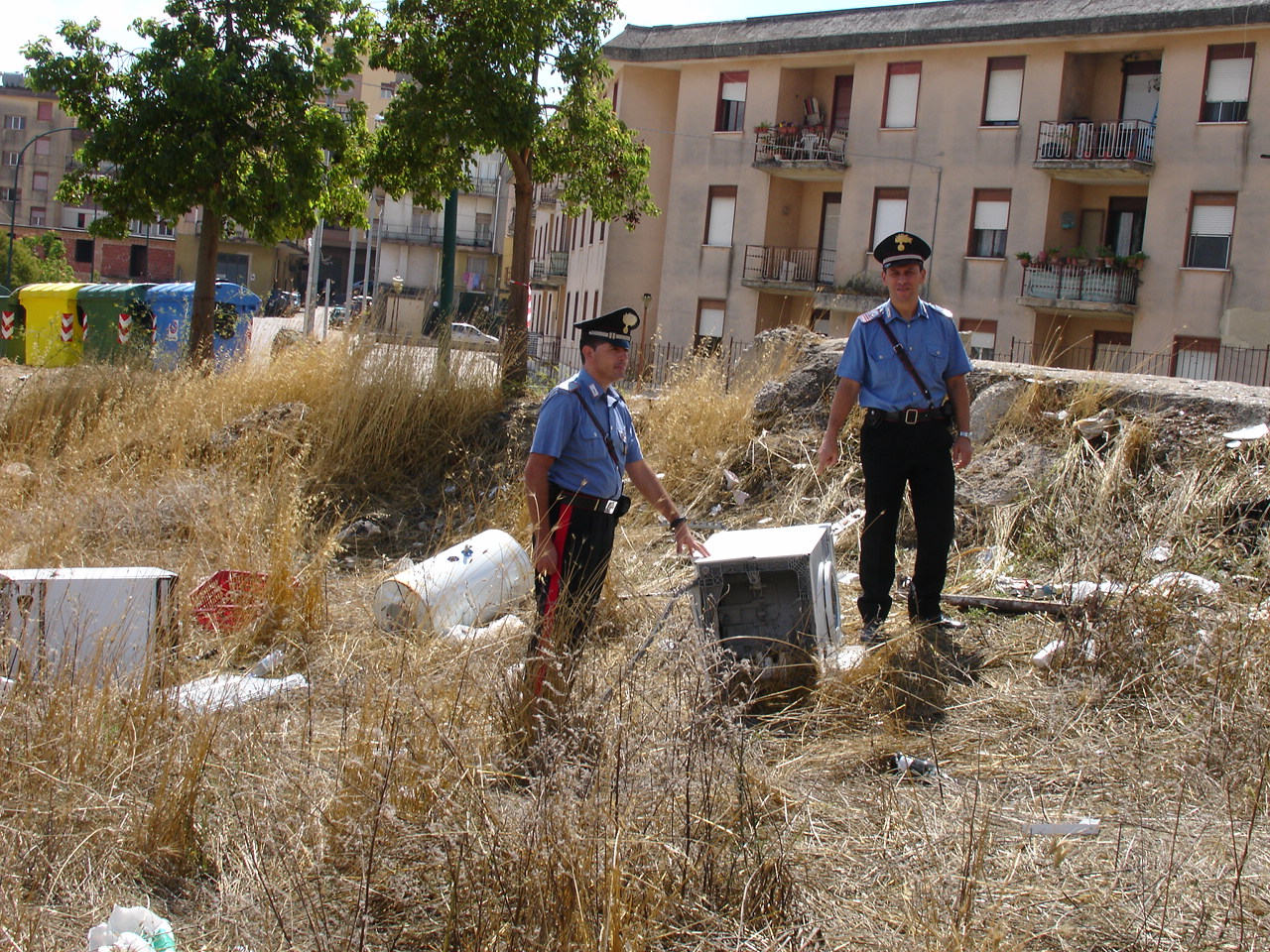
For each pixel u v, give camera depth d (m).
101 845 3.28
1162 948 2.80
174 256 76.31
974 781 3.86
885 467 5.37
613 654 4.88
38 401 10.45
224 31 15.23
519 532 7.29
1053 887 3.08
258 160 15.21
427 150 12.03
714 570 4.70
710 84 33.72
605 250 35.41
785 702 4.64
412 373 9.81
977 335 29.83
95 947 2.78
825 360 9.02
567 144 12.53
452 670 4.55
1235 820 3.44
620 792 3.20
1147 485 6.79
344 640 5.51
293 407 9.74
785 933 2.90
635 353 11.04
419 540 8.31
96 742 3.74
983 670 4.91
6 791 3.39
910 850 3.30
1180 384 7.76
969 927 2.83
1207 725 3.98
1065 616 5.00
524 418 9.86
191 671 5.04
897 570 6.50
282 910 3.02
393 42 12.19
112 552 7.01
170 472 8.55
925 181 30.47
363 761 3.46
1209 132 27.19
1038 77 29.02
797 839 3.32
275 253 69.81
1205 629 4.78
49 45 14.95
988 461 7.42
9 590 4.78
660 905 2.91
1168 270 27.70
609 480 4.48
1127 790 3.70
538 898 2.82
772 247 32.97
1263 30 26.44
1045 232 29.05
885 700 4.58
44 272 69.94
